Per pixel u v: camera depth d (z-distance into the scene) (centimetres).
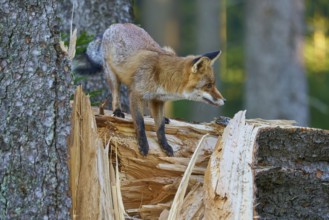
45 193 1024
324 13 3834
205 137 1166
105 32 1397
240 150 1137
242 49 3944
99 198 1098
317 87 3584
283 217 1114
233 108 3722
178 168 1230
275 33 2984
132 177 1230
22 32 1022
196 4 4128
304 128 1151
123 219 1100
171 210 1093
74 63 1470
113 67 1353
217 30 3644
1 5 1014
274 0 2981
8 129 1010
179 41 3972
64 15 1647
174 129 1280
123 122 1241
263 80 2997
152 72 1284
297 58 2997
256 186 1104
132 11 1703
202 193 1173
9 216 1005
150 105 1300
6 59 1016
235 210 1077
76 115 1107
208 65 1302
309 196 1133
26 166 1014
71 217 1055
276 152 1144
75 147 1097
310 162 1152
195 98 1310
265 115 2992
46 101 1032
